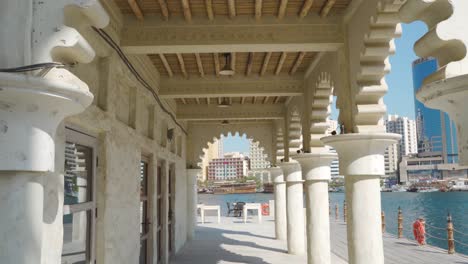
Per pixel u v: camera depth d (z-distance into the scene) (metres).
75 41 2.00
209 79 7.80
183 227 11.40
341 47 5.11
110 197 4.25
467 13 1.94
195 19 5.06
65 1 2.00
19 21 1.96
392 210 35.69
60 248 3.01
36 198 1.97
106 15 2.22
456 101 1.76
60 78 1.95
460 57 1.91
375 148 4.52
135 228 5.47
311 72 7.13
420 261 8.64
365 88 4.44
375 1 3.97
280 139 12.06
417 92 1.93
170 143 9.51
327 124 7.05
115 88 4.53
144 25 5.01
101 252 4.03
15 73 1.81
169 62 7.04
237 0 4.74
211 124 12.96
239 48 5.21
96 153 4.09
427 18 2.22
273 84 7.79
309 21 5.13
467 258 8.94
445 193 77.38
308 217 7.34
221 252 9.99
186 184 12.40
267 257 9.37
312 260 7.22
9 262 1.84
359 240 4.51
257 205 16.64
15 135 1.89
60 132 3.06
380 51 4.27
